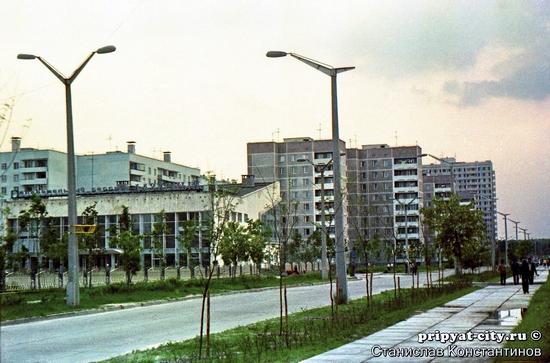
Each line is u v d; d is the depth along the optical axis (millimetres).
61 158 134000
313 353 14141
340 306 27422
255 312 28250
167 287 41625
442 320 20531
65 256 53344
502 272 44938
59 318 27125
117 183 114125
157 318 26500
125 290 37906
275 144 143125
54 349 17547
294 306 31281
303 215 141000
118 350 17219
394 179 151125
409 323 19766
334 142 29234
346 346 15102
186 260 69500
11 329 22969
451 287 38188
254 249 60219
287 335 16594
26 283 53625
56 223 93562
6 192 132250
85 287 39469
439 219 52312
